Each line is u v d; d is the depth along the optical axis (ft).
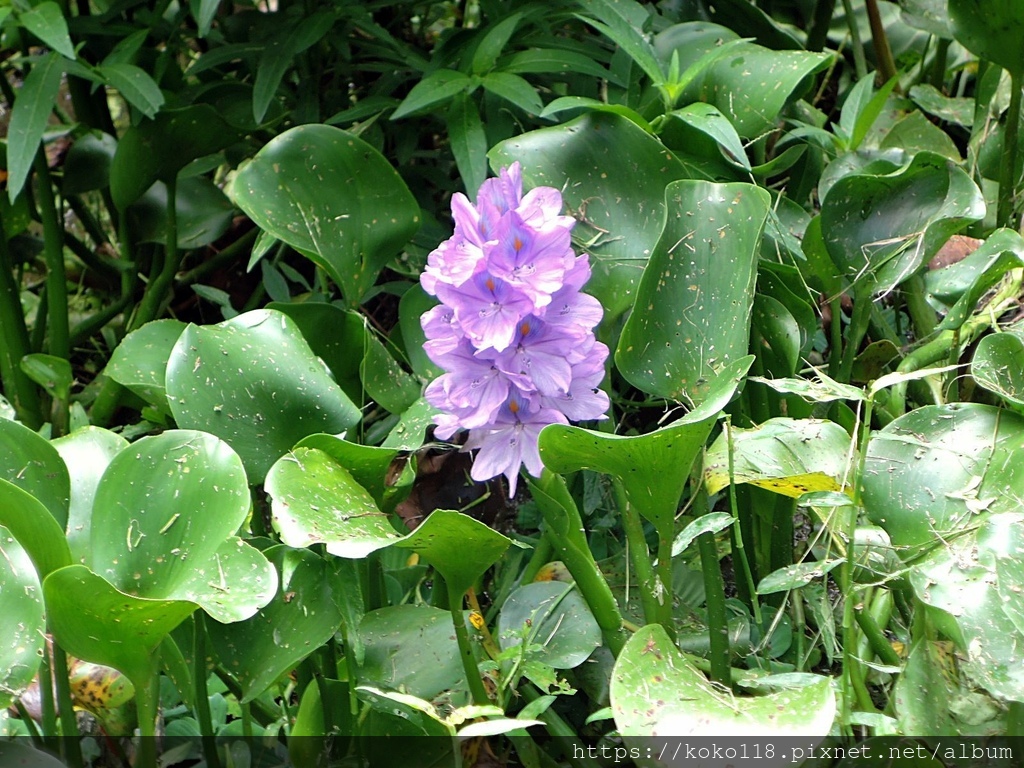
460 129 3.43
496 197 2.66
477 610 2.98
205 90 4.02
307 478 2.64
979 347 2.81
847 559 2.66
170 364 2.81
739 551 3.09
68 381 3.88
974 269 3.15
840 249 3.07
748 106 3.36
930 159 2.94
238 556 2.54
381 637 2.91
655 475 2.61
